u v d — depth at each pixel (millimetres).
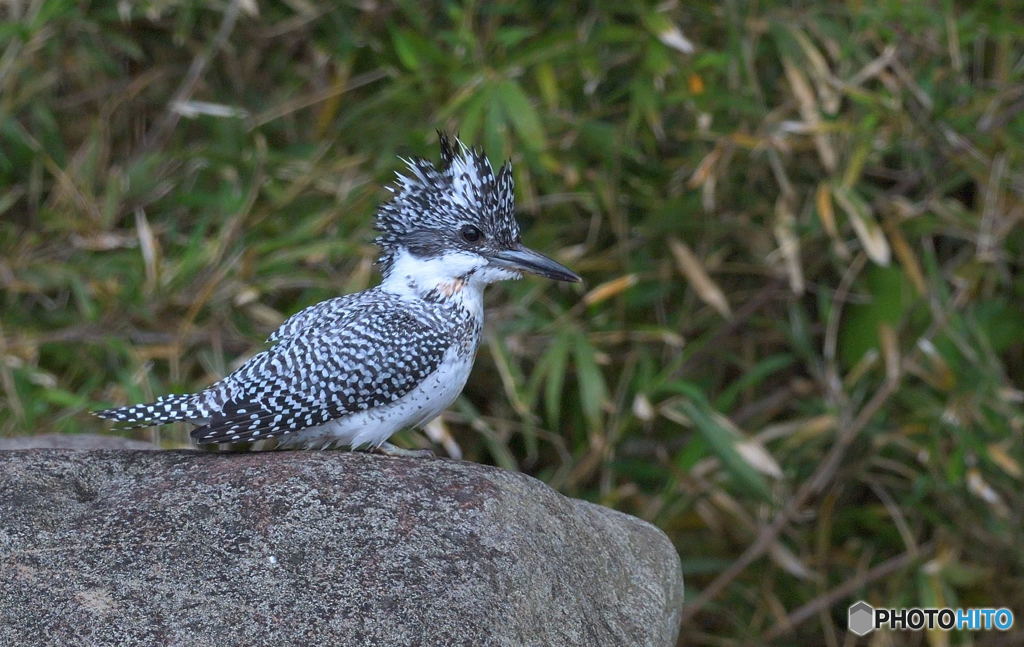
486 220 6824
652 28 9836
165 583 4918
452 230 6805
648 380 10188
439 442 10438
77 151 11805
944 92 10500
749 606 11117
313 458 5715
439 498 5492
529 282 10148
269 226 10609
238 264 10273
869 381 10672
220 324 10250
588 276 10742
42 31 11125
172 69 11922
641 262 10688
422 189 6883
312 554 5102
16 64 11031
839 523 11172
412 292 6777
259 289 10023
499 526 5414
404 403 6438
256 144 10922
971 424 10289
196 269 10234
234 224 10297
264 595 4898
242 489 5430
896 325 10523
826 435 10578
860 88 10445
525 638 5016
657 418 11195
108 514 5332
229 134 11117
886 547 11258
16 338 10172
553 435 10531
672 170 10711
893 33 10234
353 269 10461
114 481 5695
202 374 10633
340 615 4848
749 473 9578
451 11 10328
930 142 10398
